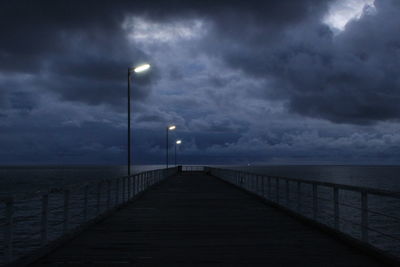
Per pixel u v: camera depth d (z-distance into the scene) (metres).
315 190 11.09
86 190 10.79
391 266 6.57
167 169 47.97
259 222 11.86
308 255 7.54
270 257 7.39
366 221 7.70
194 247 8.28
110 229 10.54
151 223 11.63
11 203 5.99
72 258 7.27
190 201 18.70
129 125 22.95
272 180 97.81
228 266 6.76
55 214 37.50
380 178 147.12
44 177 159.50
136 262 7.01
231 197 20.89
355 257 7.35
